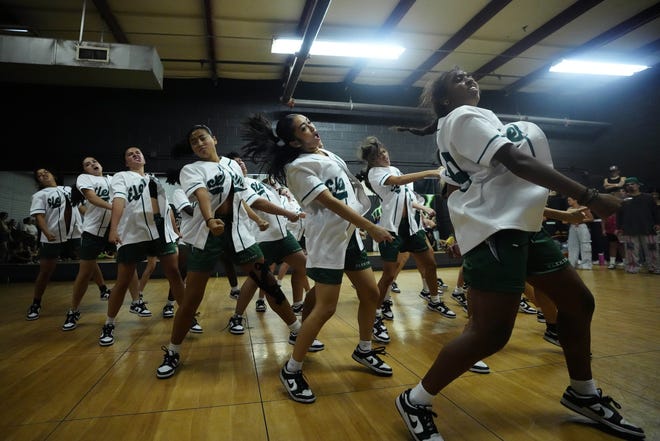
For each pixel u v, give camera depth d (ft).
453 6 18.85
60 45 15.93
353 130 26.94
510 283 3.73
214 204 6.68
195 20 19.33
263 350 7.60
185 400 5.26
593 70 25.82
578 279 4.33
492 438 4.15
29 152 22.57
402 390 5.46
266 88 25.88
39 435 4.35
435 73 26.03
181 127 24.53
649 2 19.36
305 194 5.33
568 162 30.22
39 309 11.67
